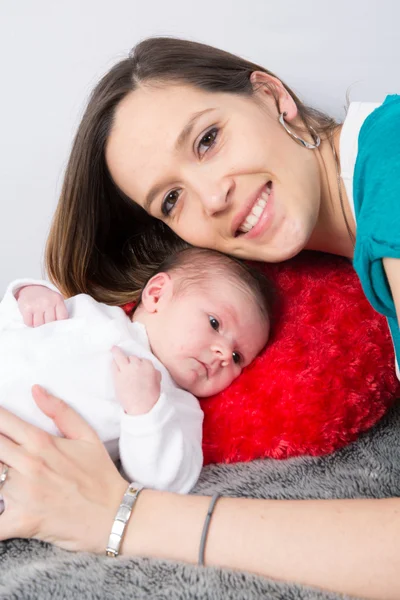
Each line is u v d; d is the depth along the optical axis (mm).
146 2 1592
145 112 1180
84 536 904
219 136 1146
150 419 1051
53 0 1597
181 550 876
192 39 1606
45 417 1061
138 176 1219
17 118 1672
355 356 1161
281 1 1571
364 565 797
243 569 845
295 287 1332
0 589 835
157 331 1229
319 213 1216
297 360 1171
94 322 1179
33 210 1742
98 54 1624
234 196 1137
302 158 1157
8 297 1269
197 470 1088
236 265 1289
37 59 1631
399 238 840
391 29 1581
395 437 1157
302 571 817
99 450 986
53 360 1105
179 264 1313
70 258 1463
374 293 924
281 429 1111
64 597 814
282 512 863
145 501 924
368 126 1044
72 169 1353
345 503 849
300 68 1613
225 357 1184
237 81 1196
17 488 921
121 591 816
